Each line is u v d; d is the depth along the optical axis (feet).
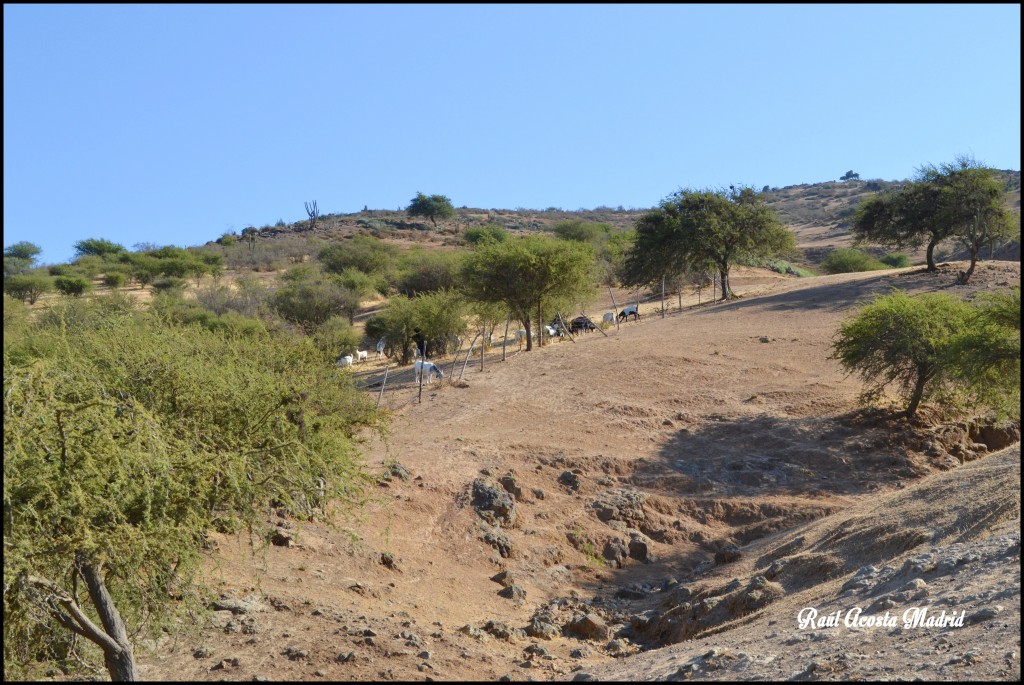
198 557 27.91
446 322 119.55
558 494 62.28
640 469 67.82
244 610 34.17
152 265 239.50
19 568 23.76
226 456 27.91
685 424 78.74
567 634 42.09
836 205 504.02
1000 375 64.69
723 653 28.76
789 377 90.89
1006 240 143.33
